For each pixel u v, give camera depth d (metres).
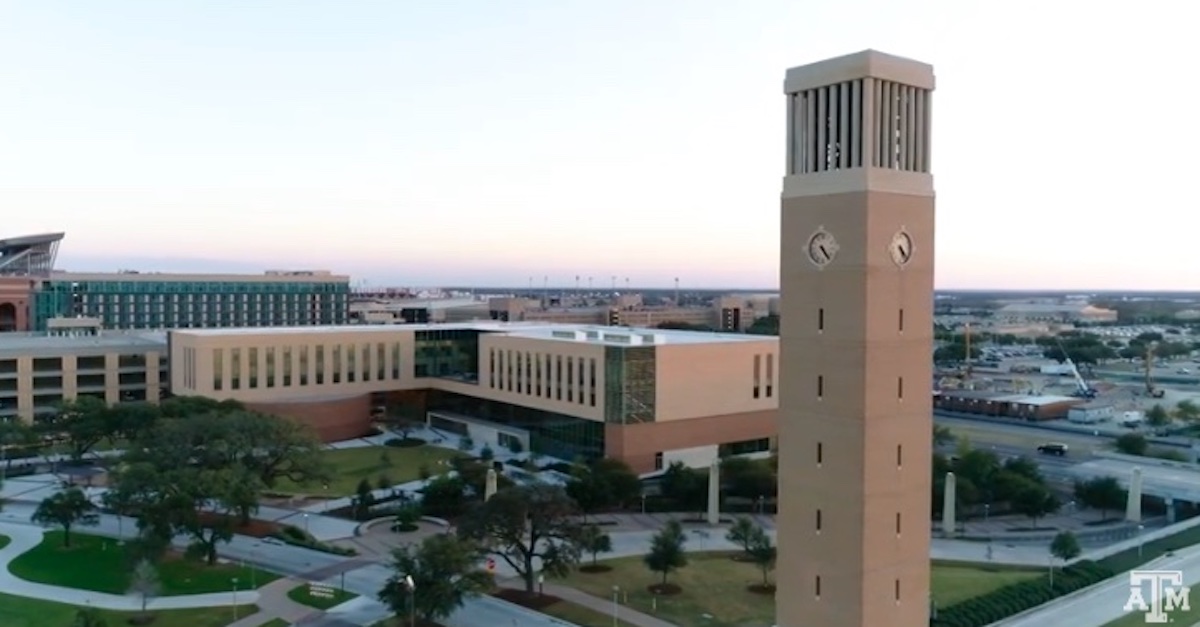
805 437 58.22
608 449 135.25
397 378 179.25
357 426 167.88
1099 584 87.56
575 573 89.62
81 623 67.62
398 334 179.12
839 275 55.84
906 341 56.72
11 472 134.12
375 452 153.62
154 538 84.06
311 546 97.75
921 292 57.47
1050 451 155.00
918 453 57.69
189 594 82.00
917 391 57.53
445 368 185.75
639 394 134.50
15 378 170.38
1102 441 168.50
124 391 182.50
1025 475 122.31
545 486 86.88
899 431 56.50
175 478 90.81
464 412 176.38
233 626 74.19
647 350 134.88
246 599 80.69
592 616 77.62
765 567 86.75
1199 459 147.38
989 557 97.44
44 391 173.62
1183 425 185.12
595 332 167.00
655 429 136.50
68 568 88.88
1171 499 116.75
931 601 78.75
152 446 106.62
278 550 96.31
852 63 54.97
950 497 107.31
